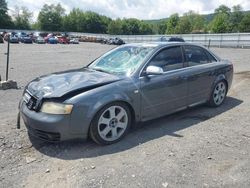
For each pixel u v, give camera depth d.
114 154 3.92
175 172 3.43
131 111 4.53
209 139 4.43
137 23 127.75
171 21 121.31
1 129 4.84
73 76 4.56
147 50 5.04
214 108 6.14
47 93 3.98
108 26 125.12
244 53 27.55
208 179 3.29
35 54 25.08
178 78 5.11
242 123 5.16
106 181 3.24
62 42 59.09
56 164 3.67
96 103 3.99
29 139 4.43
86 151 4.02
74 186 3.16
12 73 12.00
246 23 95.06
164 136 4.55
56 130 3.83
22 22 117.75
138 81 4.54
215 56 6.30
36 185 3.23
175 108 5.22
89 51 31.77
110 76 4.55
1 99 7.07
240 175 3.38
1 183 3.26
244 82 9.25
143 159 3.76
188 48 5.61
